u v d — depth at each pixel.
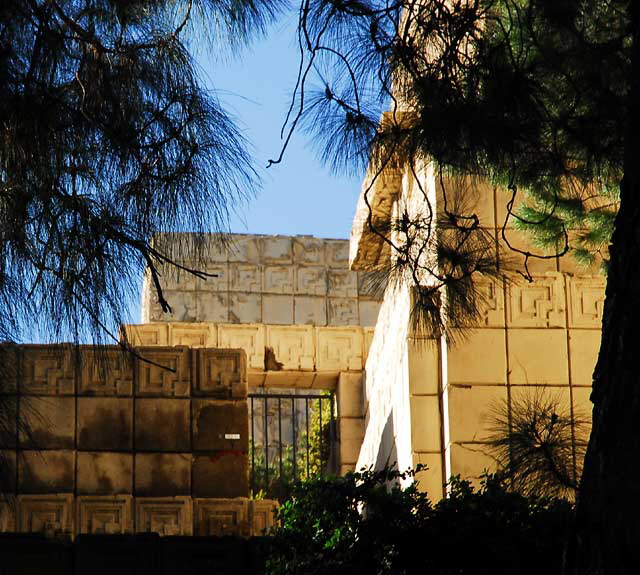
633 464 4.51
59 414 13.64
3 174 5.82
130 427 13.80
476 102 6.98
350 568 9.85
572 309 12.88
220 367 14.16
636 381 4.58
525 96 7.00
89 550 11.00
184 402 13.99
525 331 12.80
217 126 5.85
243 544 11.16
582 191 9.97
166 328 18.92
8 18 5.93
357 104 6.81
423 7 6.96
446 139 6.87
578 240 10.55
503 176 8.19
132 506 13.53
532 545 9.49
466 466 12.38
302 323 25.48
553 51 7.52
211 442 13.90
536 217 10.11
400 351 13.83
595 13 7.86
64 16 6.02
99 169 5.88
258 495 18.00
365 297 25.97
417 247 7.42
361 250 16.58
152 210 5.76
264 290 25.44
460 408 12.56
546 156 7.83
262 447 25.23
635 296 4.67
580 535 4.68
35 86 5.90
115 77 5.99
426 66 6.97
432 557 9.73
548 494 7.50
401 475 10.52
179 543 11.11
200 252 5.79
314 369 19.00
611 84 7.69
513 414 8.08
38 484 13.39
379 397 16.23
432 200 12.16
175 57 6.07
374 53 6.73
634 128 4.93
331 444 19.33
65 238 5.71
